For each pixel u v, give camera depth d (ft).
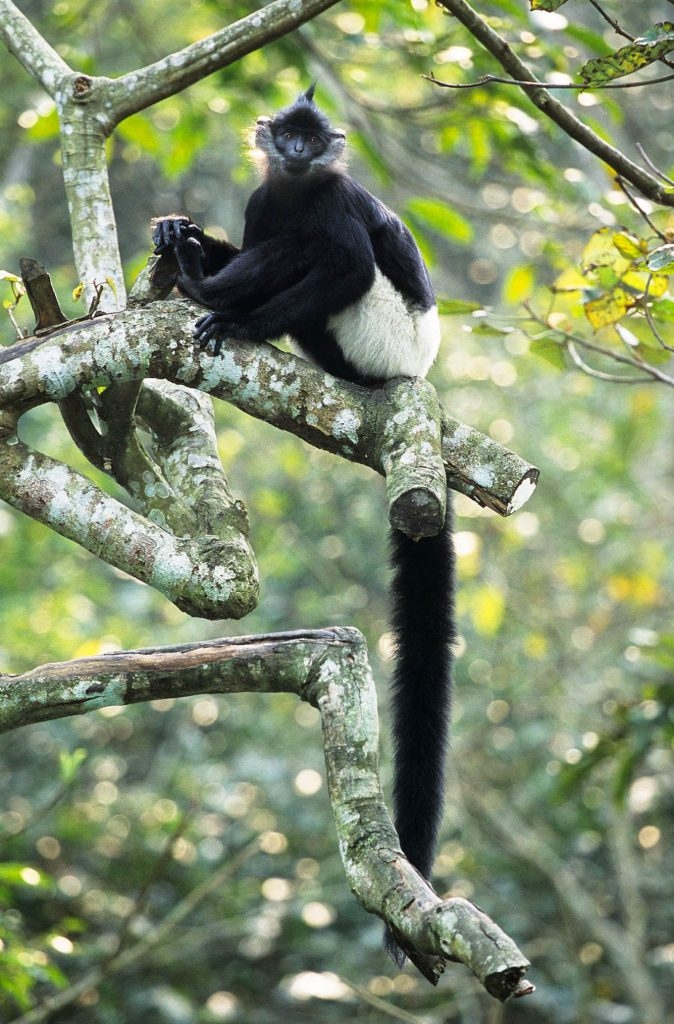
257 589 18.44
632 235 24.03
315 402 18.93
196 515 19.62
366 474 53.31
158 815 47.62
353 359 25.64
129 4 50.80
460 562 44.65
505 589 49.49
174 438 21.15
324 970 45.96
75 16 42.83
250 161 28.14
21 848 43.96
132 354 18.62
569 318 29.22
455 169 59.98
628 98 52.49
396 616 22.11
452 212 36.45
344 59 41.70
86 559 51.88
